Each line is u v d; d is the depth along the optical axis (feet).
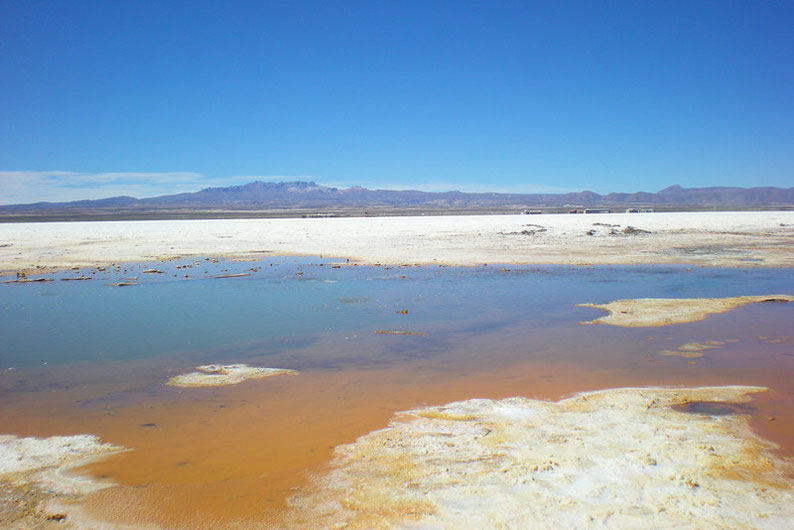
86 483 19.95
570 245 120.16
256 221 264.72
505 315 50.03
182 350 38.96
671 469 19.98
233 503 18.52
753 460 20.72
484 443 22.52
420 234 156.04
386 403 28.02
